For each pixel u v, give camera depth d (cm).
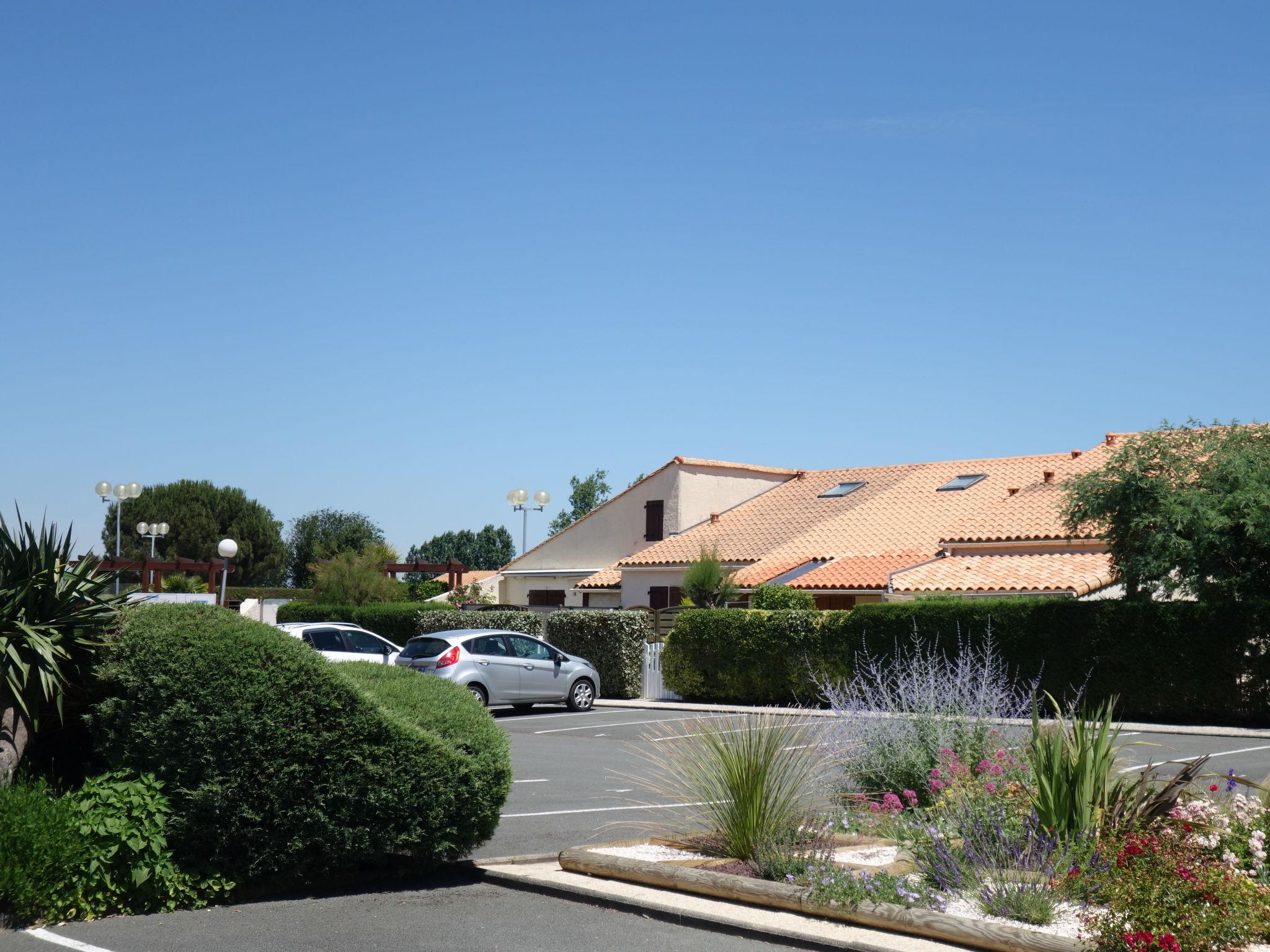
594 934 716
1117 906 621
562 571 4291
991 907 693
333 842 818
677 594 3703
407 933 721
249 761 793
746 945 691
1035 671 2264
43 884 734
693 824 1002
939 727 988
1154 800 792
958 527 3234
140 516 7588
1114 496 2270
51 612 808
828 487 4116
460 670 2300
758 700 2691
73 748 859
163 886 773
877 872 751
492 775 881
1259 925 616
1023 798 796
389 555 4978
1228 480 2181
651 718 2312
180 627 809
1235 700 2081
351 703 825
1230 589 2145
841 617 2522
